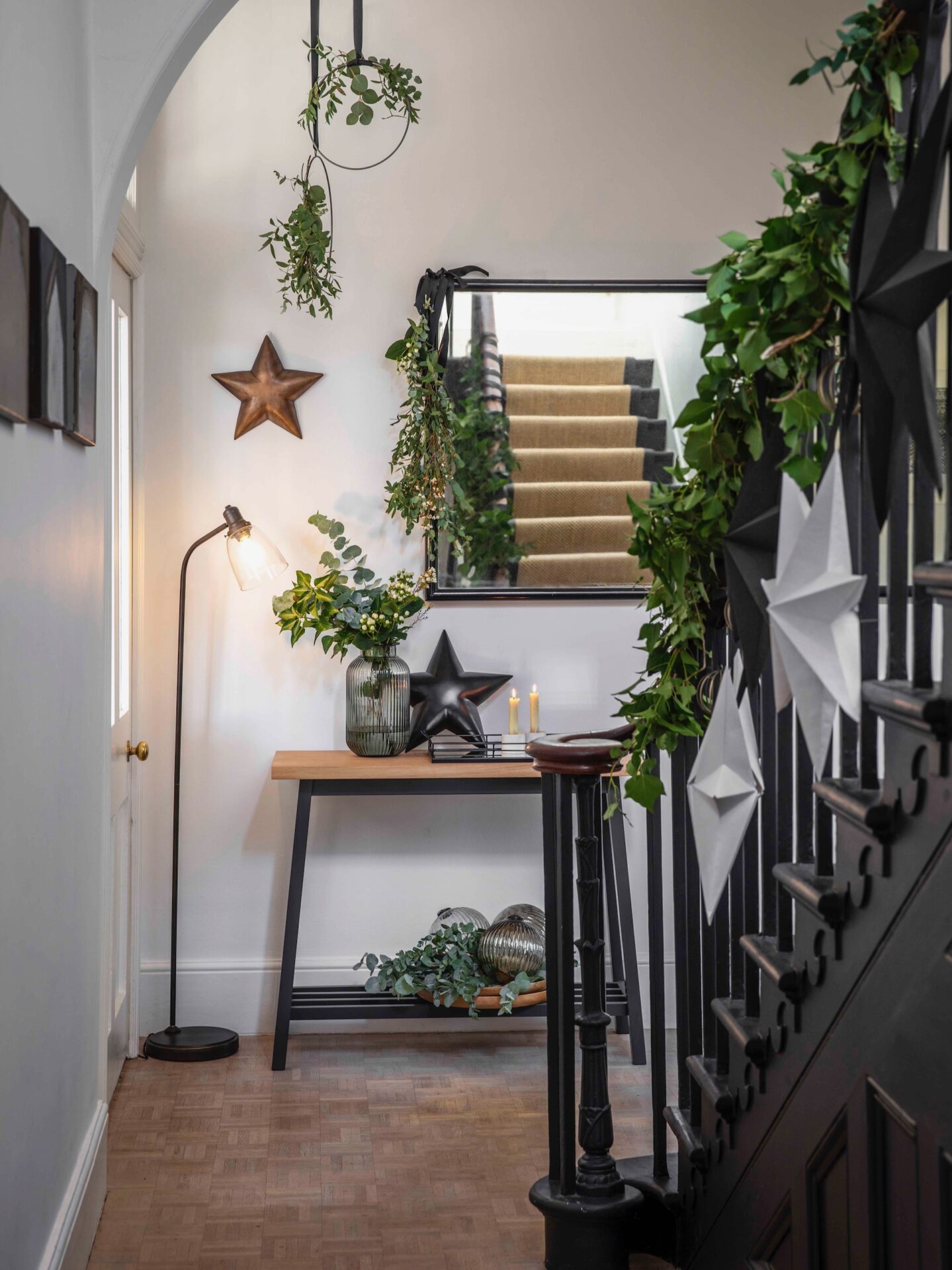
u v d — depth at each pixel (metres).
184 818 4.05
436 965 3.81
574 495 4.13
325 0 4.01
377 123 4.04
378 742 3.88
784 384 1.63
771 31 4.14
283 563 3.83
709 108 4.13
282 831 4.08
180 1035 3.92
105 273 2.76
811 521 1.35
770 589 1.39
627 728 2.51
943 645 1.32
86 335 2.44
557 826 2.45
